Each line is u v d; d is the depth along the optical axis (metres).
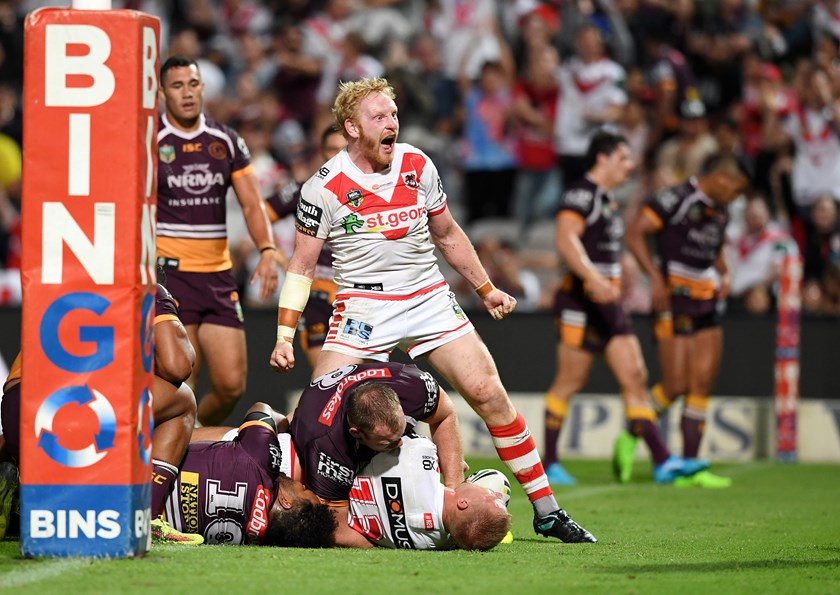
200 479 20.34
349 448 20.34
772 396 46.22
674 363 37.72
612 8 59.28
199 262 28.12
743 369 46.28
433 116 58.25
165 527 20.08
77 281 17.56
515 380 45.88
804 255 51.31
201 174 27.95
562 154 55.19
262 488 20.33
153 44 17.98
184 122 27.88
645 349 45.84
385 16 62.06
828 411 45.44
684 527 25.41
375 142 21.11
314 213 21.59
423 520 19.97
